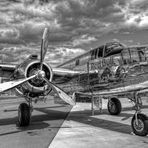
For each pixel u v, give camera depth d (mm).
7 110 13930
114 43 7457
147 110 12055
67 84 9828
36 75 7035
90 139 5715
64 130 6984
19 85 7184
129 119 9031
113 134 6270
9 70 8898
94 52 8328
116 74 6988
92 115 10391
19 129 7277
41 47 7137
